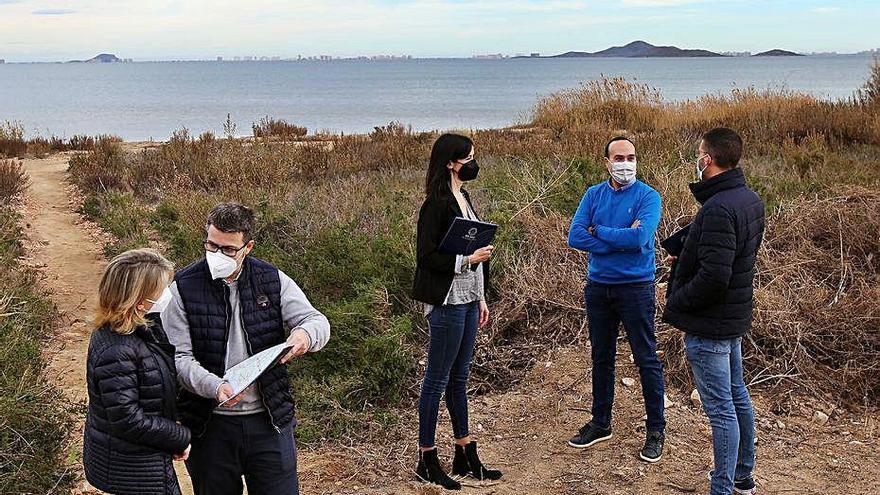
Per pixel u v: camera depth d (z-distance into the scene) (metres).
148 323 3.29
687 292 4.26
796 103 19.22
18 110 72.12
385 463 5.08
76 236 11.65
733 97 20.98
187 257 8.96
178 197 12.05
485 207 9.58
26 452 4.65
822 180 10.18
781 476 4.87
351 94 102.50
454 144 4.43
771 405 5.80
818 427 5.53
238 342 3.45
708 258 4.14
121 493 3.26
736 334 4.27
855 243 7.80
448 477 4.71
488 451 5.24
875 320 6.36
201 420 3.43
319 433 5.48
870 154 14.09
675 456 5.06
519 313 7.21
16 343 5.99
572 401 5.88
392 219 9.11
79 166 17.28
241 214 3.36
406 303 7.44
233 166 14.01
